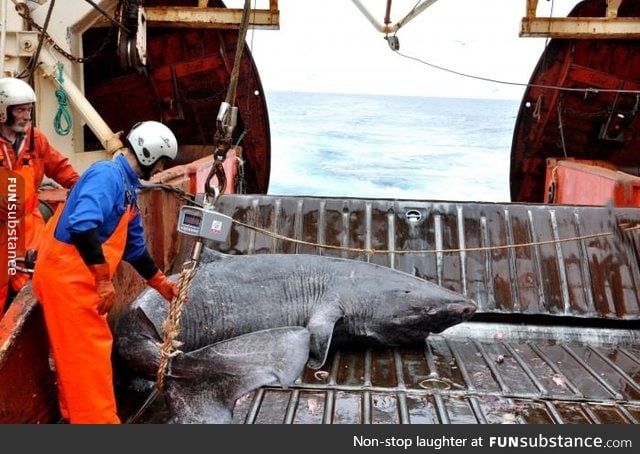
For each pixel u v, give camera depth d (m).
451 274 6.35
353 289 5.33
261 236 6.68
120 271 4.99
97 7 6.77
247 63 11.57
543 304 6.11
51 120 7.09
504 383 4.75
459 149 42.97
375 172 33.50
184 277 3.98
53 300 3.48
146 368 4.30
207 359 4.07
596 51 10.88
